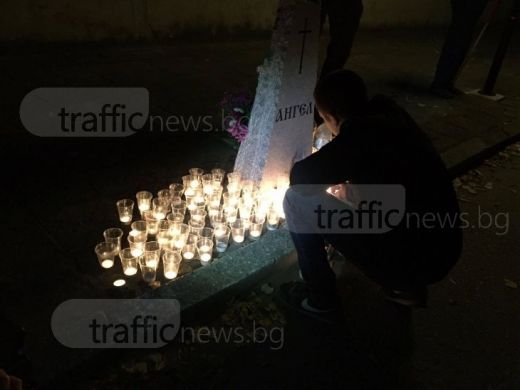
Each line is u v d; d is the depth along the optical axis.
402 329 3.45
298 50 3.61
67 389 2.68
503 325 3.60
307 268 3.22
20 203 3.98
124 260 3.30
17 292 3.08
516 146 6.90
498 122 7.17
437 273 2.81
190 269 3.50
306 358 3.13
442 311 3.67
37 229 3.70
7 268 3.27
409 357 3.22
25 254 3.42
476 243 4.58
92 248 3.57
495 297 3.88
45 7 7.30
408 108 7.25
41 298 3.06
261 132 3.89
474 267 4.23
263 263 3.58
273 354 3.13
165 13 8.58
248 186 4.16
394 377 3.06
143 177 4.58
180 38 8.96
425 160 2.61
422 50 11.01
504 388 3.07
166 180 4.57
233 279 3.39
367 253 2.94
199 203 4.11
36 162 4.61
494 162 6.38
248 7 9.61
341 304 3.33
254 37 9.98
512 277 4.15
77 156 4.80
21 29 7.23
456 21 7.28
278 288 3.65
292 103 3.81
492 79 8.12
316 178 2.69
